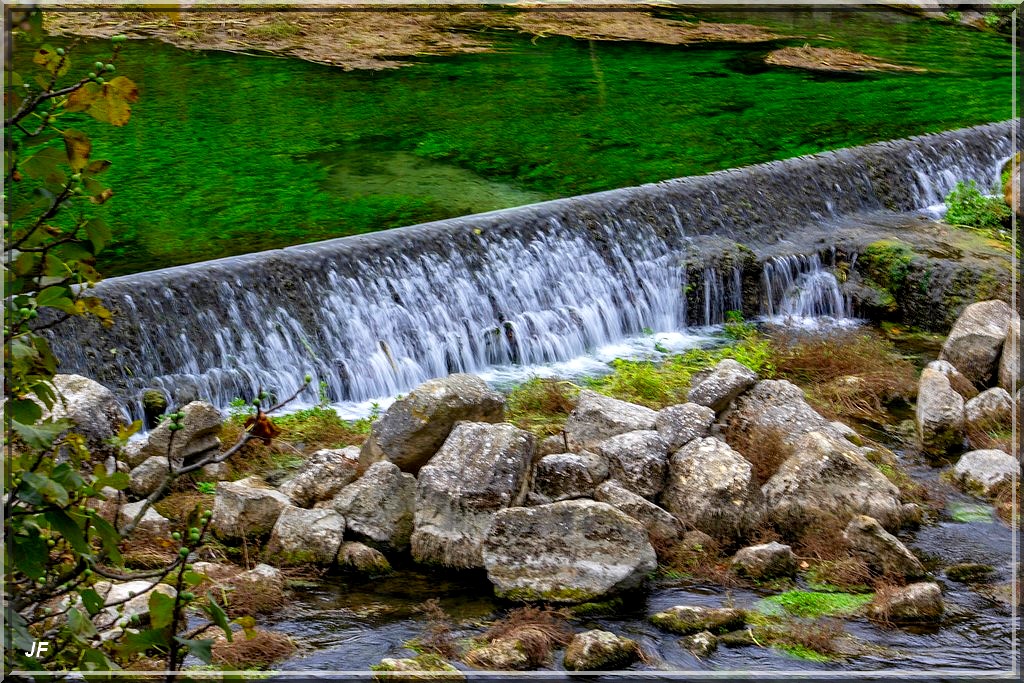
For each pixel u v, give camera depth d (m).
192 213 12.60
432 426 8.09
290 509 7.50
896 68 21.69
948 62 22.38
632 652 6.31
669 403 10.13
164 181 13.63
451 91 18.41
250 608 6.65
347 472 8.09
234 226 12.27
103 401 8.29
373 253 11.29
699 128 17.19
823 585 7.23
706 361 11.57
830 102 19.00
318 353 10.61
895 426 10.05
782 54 22.27
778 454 8.65
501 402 8.49
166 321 9.93
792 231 14.19
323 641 6.41
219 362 10.11
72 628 3.36
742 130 17.23
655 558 7.09
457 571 7.35
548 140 16.23
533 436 7.91
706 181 14.13
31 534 3.30
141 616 5.84
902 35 24.78
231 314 10.28
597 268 12.63
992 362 10.66
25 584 3.69
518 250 12.18
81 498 3.49
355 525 7.55
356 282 11.06
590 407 8.74
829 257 13.63
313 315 10.71
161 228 12.05
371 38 21.30
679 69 20.70
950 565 7.53
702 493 7.84
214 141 15.32
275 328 10.47
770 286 13.21
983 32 25.56
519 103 17.98
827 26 25.25
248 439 3.48
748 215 14.07
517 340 11.70
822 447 8.19
